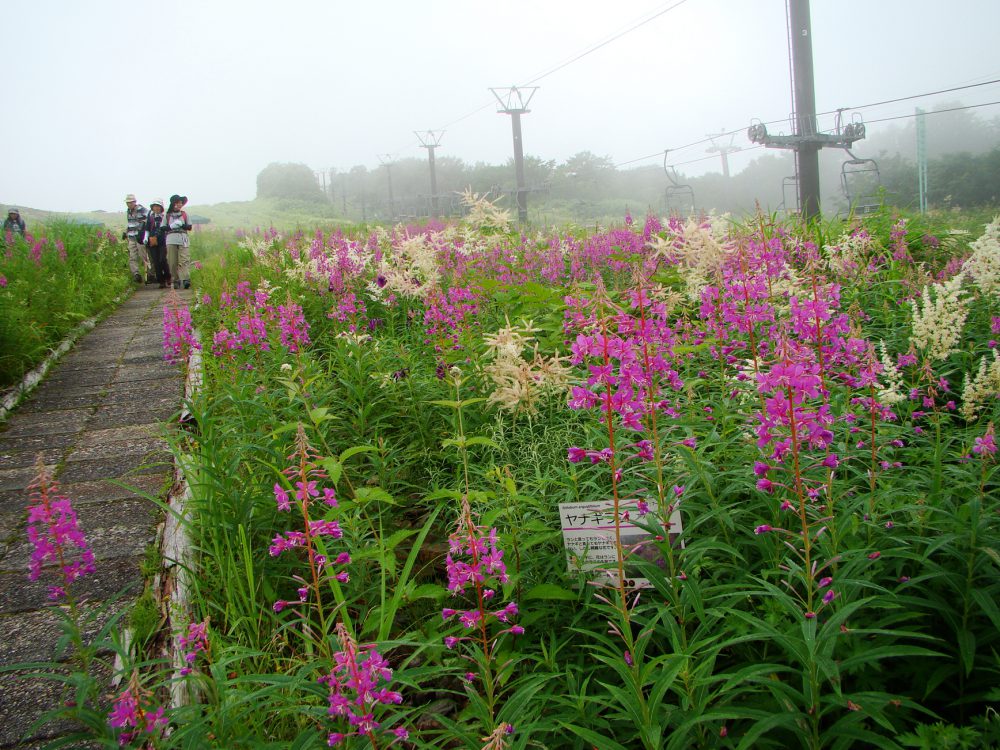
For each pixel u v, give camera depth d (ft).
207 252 81.71
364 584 12.32
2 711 10.36
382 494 12.00
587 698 8.36
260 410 16.63
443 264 29.63
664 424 10.83
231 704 7.75
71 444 20.95
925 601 8.96
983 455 9.25
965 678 9.29
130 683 6.97
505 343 15.39
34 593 13.42
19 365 26.68
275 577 12.90
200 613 11.93
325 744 7.80
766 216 26.55
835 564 9.14
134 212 58.34
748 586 9.12
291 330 20.10
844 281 22.93
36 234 62.49
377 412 18.94
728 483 11.59
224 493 13.60
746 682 9.32
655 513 9.75
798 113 82.38
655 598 10.70
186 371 26.16
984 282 17.19
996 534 9.33
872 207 33.06
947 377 16.21
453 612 8.19
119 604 12.84
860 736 7.45
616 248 30.55
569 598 10.41
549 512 12.02
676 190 155.63
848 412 12.07
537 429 16.22
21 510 16.80
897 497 10.46
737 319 13.08
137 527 15.65
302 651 11.18
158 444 20.45
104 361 30.63
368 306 28.76
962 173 222.07
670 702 9.57
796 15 81.10
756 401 12.50
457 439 13.01
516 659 8.94
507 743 7.02
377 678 6.52
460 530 8.07
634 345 9.19
